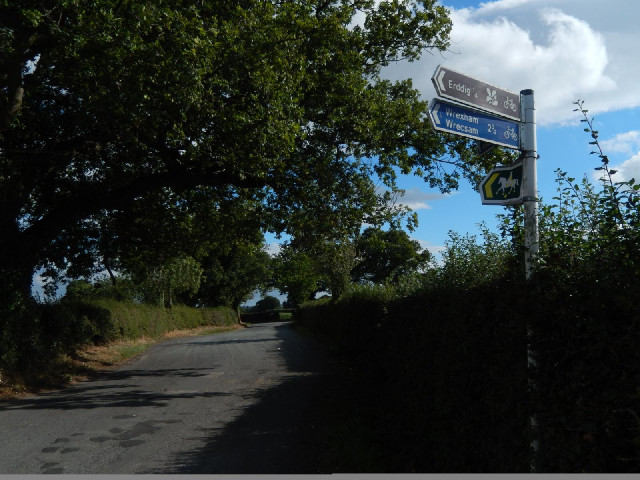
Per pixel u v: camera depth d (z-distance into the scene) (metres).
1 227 14.35
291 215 16.42
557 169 4.20
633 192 3.35
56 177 17.52
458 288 5.92
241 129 11.93
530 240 4.08
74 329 18.38
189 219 20.47
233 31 11.52
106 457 6.71
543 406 3.59
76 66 11.57
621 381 2.90
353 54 14.85
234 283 59.78
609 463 2.98
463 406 5.15
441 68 4.13
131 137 12.41
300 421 8.58
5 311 13.25
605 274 3.32
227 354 20.73
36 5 10.50
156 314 33.91
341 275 28.02
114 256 21.38
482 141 4.37
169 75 10.70
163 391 12.02
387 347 10.61
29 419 9.03
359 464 6.06
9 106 11.63
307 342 25.77
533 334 3.73
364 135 15.08
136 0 10.70
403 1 16.50
